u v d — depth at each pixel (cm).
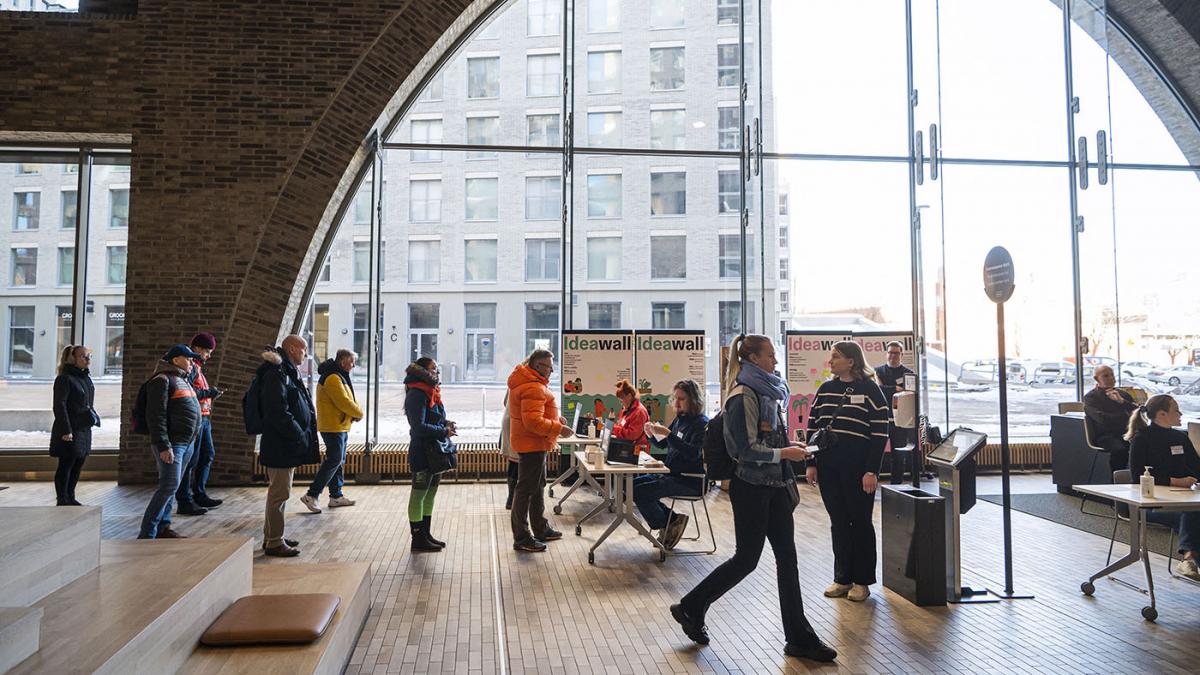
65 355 699
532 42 1022
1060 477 844
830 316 1033
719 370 1018
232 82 871
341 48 889
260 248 866
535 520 609
